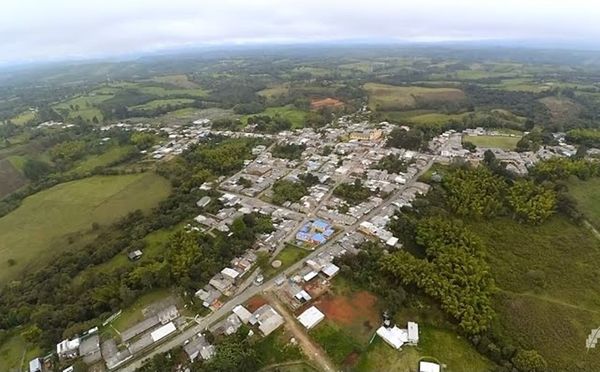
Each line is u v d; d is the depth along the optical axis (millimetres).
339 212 134375
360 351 81688
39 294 105250
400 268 99812
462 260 101938
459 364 80438
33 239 137250
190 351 82500
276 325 87188
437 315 91438
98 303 98000
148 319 92062
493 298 96750
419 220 123438
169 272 104625
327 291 98125
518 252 110562
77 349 85875
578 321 89500
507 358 81562
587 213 121062
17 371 84250
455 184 138375
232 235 122438
